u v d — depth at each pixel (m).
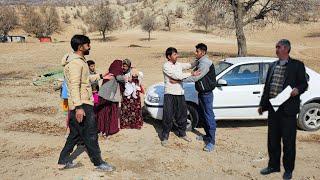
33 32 112.88
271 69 6.04
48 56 34.84
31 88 15.50
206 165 7.16
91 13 128.75
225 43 65.19
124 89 9.24
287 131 5.97
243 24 29.42
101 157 7.26
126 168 6.94
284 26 86.19
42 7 145.62
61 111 11.30
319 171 6.93
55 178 6.43
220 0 29.09
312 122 9.36
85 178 6.43
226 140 8.59
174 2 123.69
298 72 5.82
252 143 8.43
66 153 6.65
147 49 43.22
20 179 6.42
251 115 9.20
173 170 6.91
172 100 8.13
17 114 10.92
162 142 8.14
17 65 26.66
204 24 97.62
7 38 87.31
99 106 8.73
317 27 84.88
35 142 8.38
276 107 6.11
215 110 9.02
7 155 7.62
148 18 92.12
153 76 19.34
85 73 6.08
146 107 9.41
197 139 8.56
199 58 7.77
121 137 8.70
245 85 9.14
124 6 162.62
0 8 122.38
